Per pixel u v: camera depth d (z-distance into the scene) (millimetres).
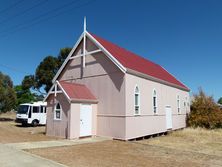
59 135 18938
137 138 19984
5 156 11289
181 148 16625
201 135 24844
